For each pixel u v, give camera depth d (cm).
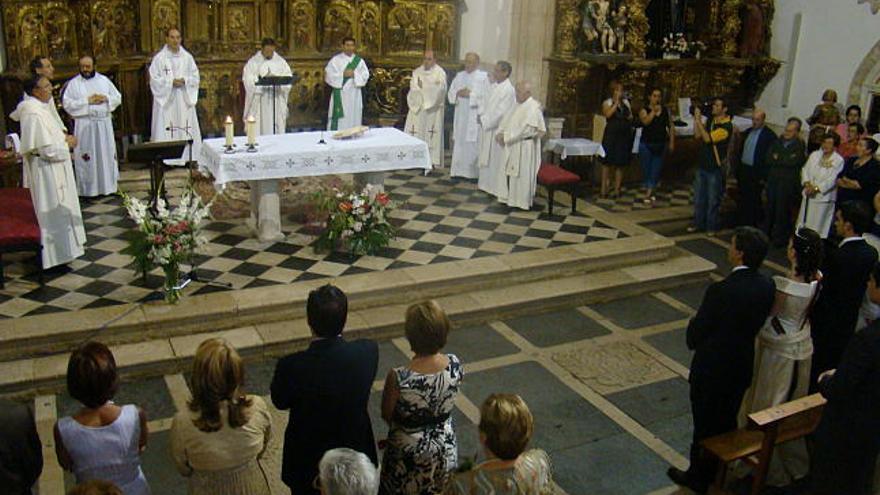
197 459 388
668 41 1420
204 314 757
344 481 338
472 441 636
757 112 1133
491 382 733
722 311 535
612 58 1291
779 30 1391
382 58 1405
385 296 842
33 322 720
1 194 848
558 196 1209
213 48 1322
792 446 606
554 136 1272
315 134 1020
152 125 1207
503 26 1313
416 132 1312
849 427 481
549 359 782
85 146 1059
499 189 1147
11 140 959
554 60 1291
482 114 1186
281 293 805
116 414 397
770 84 1421
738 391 553
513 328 845
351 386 416
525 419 337
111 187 1095
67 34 1142
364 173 1006
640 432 668
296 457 426
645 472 613
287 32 1370
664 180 1370
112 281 820
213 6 1304
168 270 768
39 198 811
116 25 1212
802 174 1068
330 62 1312
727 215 1223
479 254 946
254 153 903
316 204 994
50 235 822
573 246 986
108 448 390
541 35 1291
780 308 562
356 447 429
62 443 388
